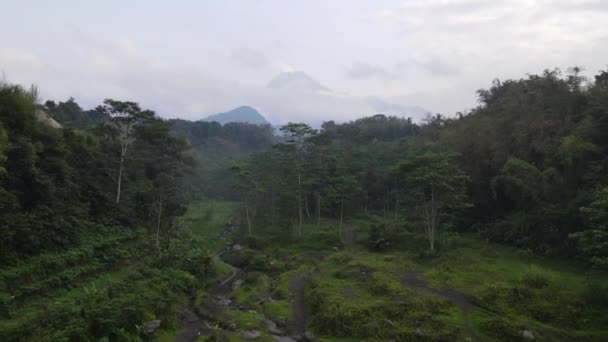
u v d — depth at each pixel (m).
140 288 30.38
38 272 27.62
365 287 33.84
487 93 71.12
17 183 31.14
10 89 35.47
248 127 170.75
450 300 29.75
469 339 24.61
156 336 25.64
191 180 101.00
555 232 40.62
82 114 81.75
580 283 31.09
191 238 55.38
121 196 47.69
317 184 63.22
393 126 126.31
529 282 30.50
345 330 27.00
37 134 35.34
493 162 53.28
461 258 40.28
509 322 25.66
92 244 35.28
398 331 25.92
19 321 22.17
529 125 48.81
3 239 26.89
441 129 74.88
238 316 30.89
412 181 45.75
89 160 45.16
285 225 61.88
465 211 55.41
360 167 74.88
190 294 35.72
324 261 45.88
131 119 50.91
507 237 45.88
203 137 151.50
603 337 24.25
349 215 74.38
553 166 43.94
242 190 66.06
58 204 34.59
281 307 32.81
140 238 43.75
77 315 23.59
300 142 68.81
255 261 48.47
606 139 40.56
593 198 35.09
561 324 26.03
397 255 43.97
